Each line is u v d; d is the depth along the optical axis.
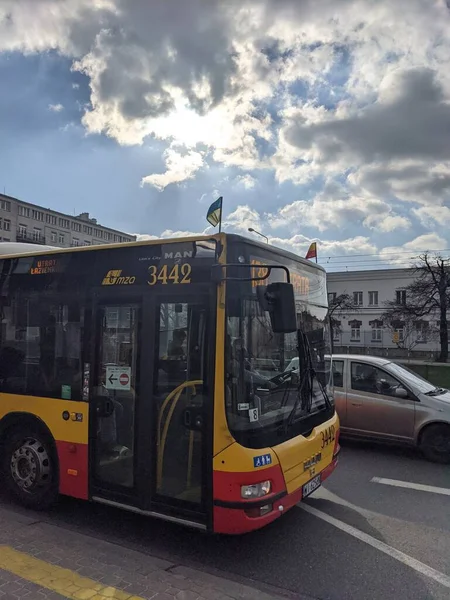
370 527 4.91
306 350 4.87
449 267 46.41
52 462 4.98
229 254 4.10
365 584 3.75
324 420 5.11
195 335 4.16
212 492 3.92
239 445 3.87
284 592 3.62
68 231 83.81
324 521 5.05
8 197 73.94
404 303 52.78
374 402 8.01
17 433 5.29
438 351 52.81
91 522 4.86
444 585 3.75
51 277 5.16
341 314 69.38
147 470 4.30
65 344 4.96
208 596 3.35
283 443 4.22
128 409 4.49
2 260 5.57
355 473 6.89
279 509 3.99
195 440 4.07
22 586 3.35
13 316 5.38
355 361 8.45
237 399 3.94
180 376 4.21
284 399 4.39
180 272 4.32
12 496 5.51
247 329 4.13
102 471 4.61
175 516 4.12
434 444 7.49
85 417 4.72
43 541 4.20
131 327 4.55
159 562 3.87
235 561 4.10
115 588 3.38
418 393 7.81
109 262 4.78
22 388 5.22
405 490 6.14
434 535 4.73
